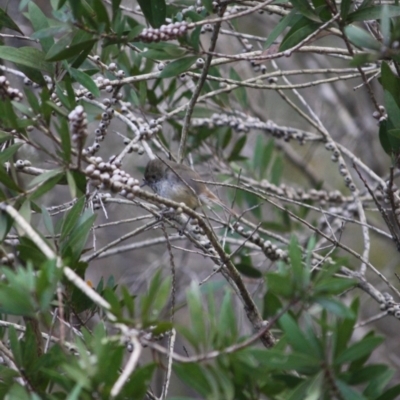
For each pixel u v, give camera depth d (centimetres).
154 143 1133
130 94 1109
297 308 1023
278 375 598
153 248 1589
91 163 654
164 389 679
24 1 740
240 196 1255
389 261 1628
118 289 1377
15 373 627
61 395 615
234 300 1248
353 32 682
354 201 1133
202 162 1252
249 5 902
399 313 909
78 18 700
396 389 577
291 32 795
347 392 545
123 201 873
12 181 643
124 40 727
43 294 545
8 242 858
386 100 759
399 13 745
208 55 779
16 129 643
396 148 784
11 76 1145
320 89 1612
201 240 934
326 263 762
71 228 692
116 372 549
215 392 514
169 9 951
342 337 553
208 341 533
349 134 1559
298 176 1712
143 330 544
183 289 1442
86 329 688
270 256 974
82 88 944
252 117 1245
